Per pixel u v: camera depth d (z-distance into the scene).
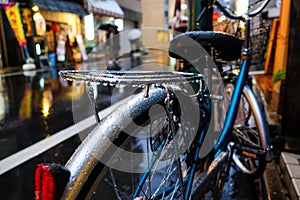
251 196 2.26
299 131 2.68
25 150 3.23
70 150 3.20
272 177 2.49
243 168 2.54
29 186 2.42
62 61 16.05
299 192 1.99
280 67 5.68
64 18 16.62
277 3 6.98
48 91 7.46
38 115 4.91
